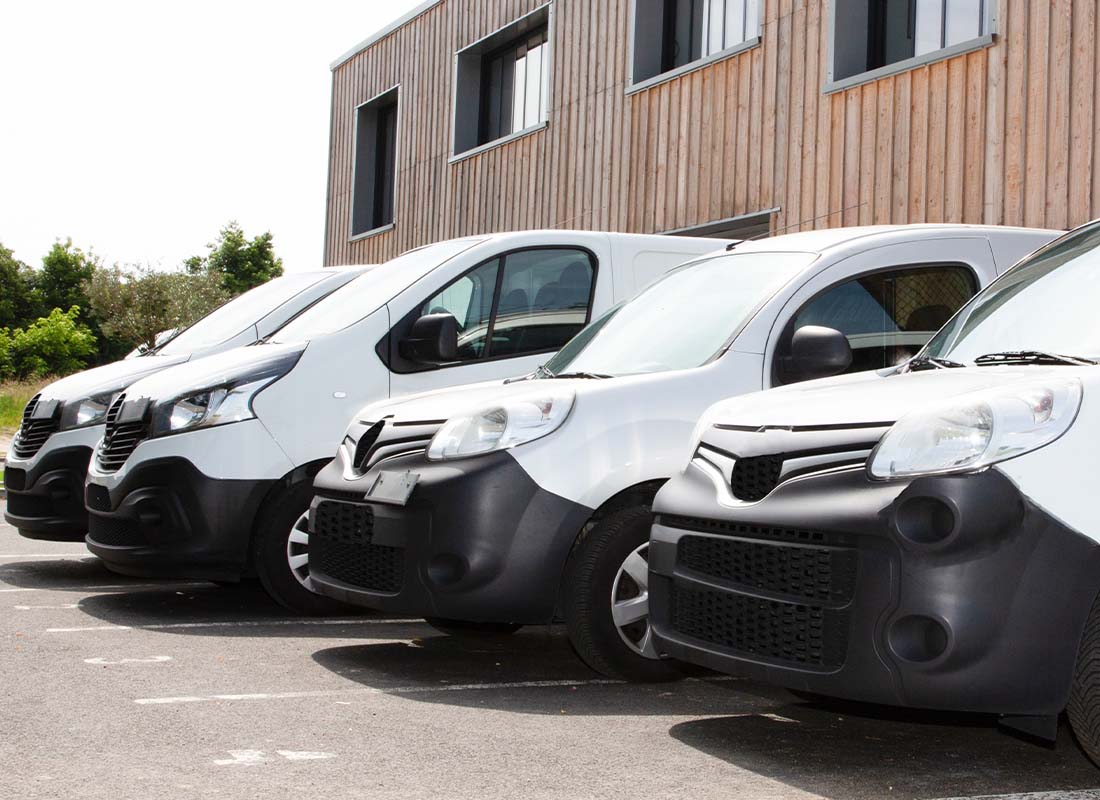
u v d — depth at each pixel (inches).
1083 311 169.2
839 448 149.3
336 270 352.5
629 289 290.0
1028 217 395.5
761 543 153.2
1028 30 397.7
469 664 221.0
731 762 156.6
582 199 625.9
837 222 470.9
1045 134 390.6
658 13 590.2
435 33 784.9
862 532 140.8
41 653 221.0
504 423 199.3
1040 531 133.4
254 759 152.9
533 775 148.4
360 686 199.5
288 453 262.2
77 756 152.8
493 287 279.0
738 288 223.1
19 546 392.8
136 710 178.2
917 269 220.7
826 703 189.6
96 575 333.1
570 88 640.4
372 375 268.8
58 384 331.9
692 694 198.8
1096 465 134.8
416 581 199.2
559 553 197.0
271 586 262.4
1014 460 135.1
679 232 557.3
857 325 214.5
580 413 200.7
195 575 262.7
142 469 261.1
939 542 135.9
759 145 510.6
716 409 177.5
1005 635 133.2
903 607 137.3
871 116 456.4
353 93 900.0
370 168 895.1
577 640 200.4
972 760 159.9
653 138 576.4
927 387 152.1
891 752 163.5
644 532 201.3
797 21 492.4
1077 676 136.0
